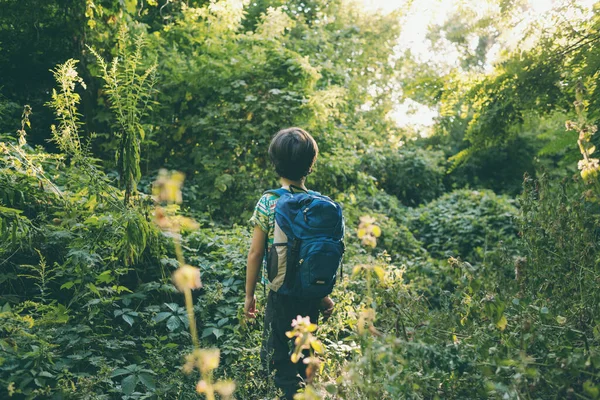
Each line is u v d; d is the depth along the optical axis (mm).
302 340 1794
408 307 2766
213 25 7555
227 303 3881
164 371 3109
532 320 2244
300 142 2740
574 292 2803
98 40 6445
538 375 1870
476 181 14805
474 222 8227
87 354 3035
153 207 3781
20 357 2717
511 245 6184
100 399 2703
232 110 6629
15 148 3789
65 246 3664
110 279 3443
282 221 2607
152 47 6836
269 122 6527
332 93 6934
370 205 9344
